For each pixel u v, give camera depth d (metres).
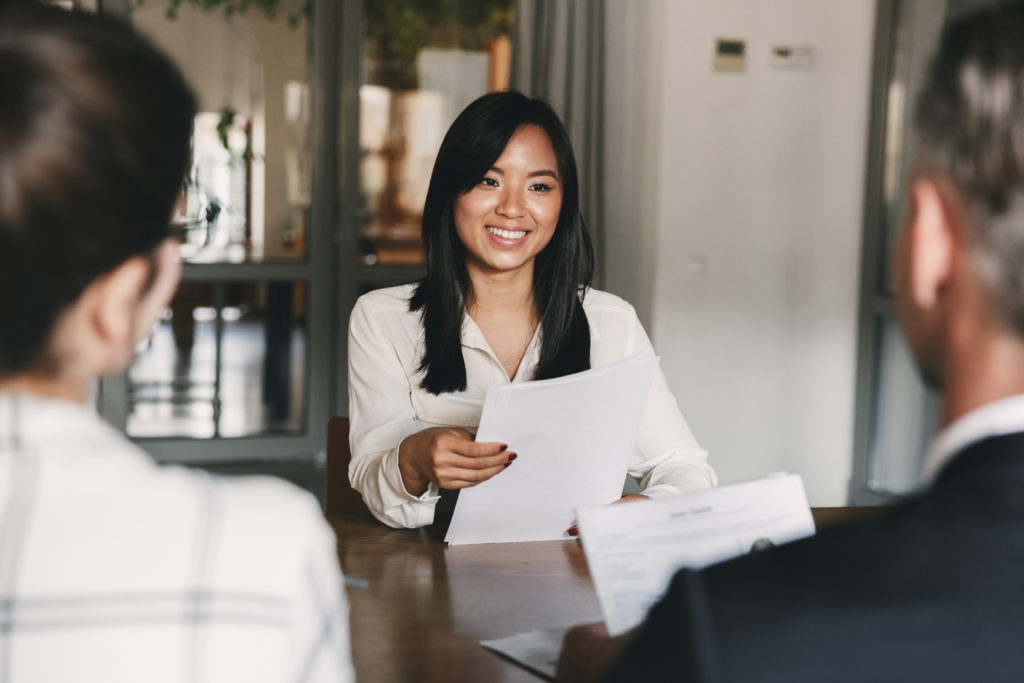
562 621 1.31
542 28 4.27
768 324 4.32
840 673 0.53
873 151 4.19
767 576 0.57
